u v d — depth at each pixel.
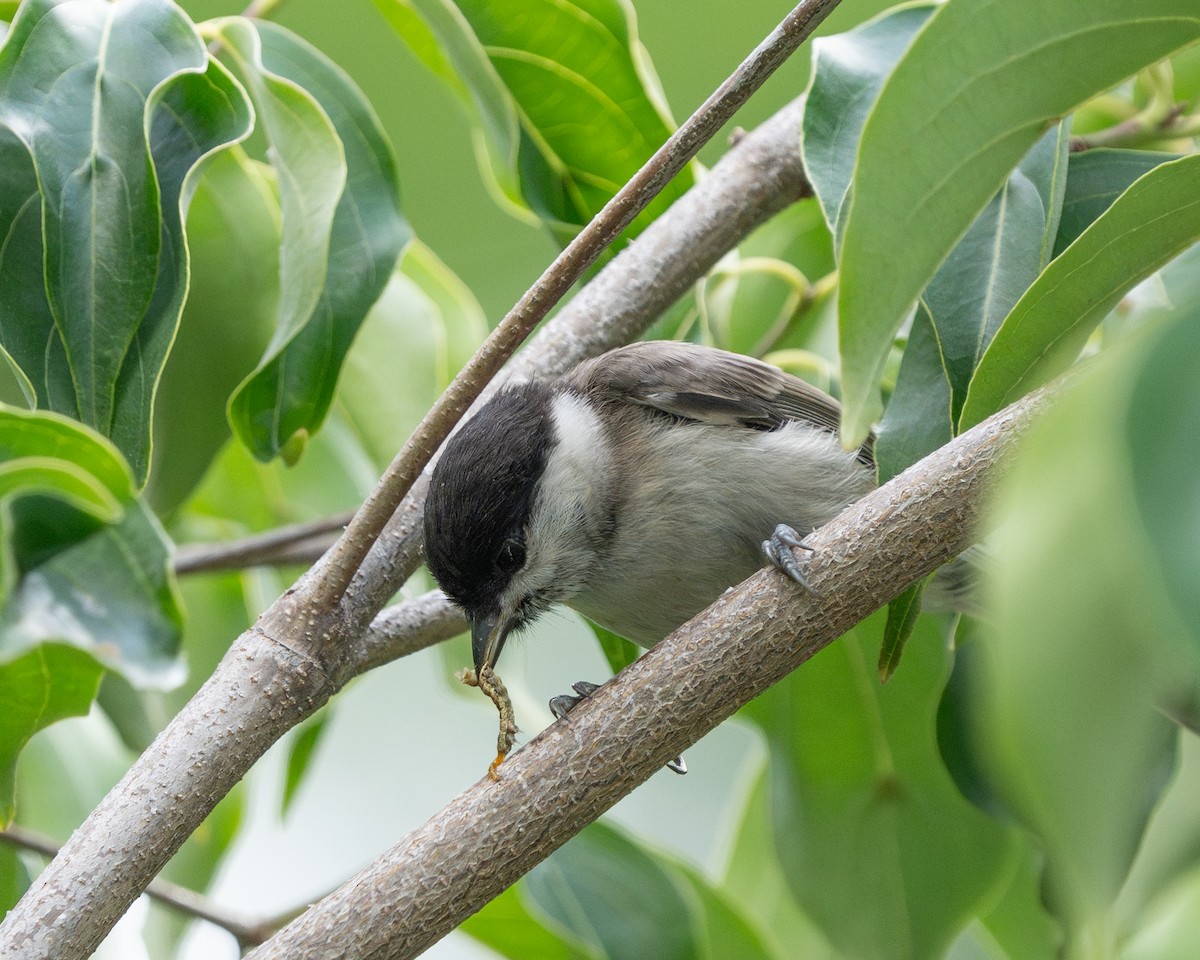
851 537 4.52
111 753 7.50
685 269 6.55
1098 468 1.84
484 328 8.05
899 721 7.04
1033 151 5.36
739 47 10.70
